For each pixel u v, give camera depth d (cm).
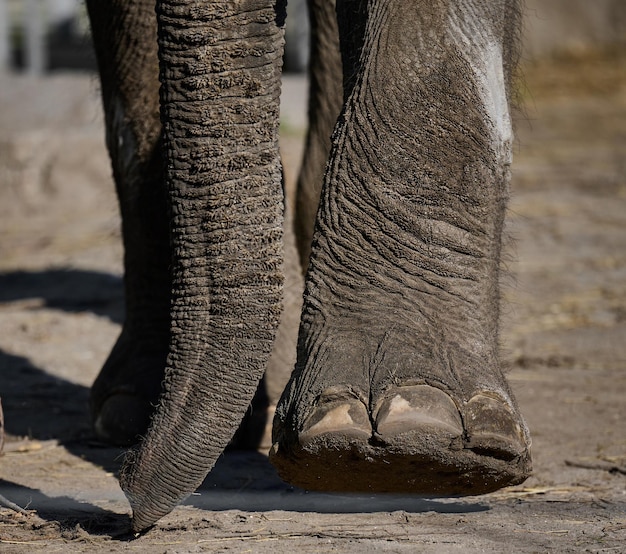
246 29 515
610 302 1417
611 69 4072
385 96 560
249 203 522
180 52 516
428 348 552
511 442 539
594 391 1015
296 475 560
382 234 561
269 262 526
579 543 601
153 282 794
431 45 562
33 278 1558
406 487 562
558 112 3459
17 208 2086
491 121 566
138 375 799
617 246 1766
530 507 676
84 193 2133
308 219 865
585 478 749
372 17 571
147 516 547
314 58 835
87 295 1447
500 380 560
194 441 534
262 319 529
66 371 1074
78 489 704
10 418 901
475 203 567
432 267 562
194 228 526
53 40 3269
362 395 539
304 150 870
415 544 591
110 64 770
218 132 519
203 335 531
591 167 2550
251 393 536
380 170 560
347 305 562
